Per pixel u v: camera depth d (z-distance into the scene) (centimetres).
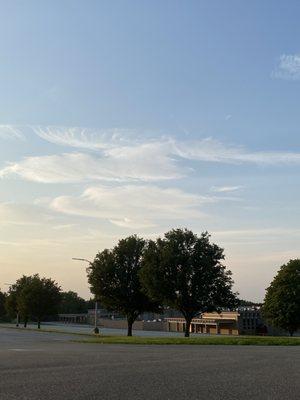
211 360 1783
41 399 952
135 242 6100
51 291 9819
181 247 5341
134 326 11850
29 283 10119
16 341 3909
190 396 983
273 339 3297
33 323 15238
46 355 2089
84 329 9388
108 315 15675
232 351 2322
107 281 5997
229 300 5356
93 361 1762
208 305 5288
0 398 962
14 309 11062
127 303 5978
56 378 1261
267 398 959
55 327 10719
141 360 1797
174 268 5275
